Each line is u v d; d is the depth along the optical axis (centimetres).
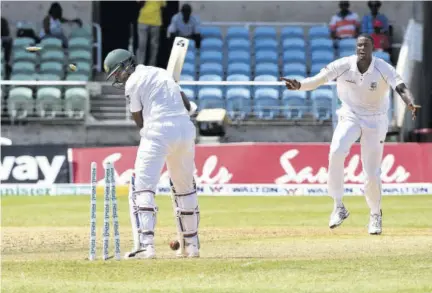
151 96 3462
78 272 3109
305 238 4338
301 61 10106
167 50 10075
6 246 4141
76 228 5122
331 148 4397
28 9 10675
